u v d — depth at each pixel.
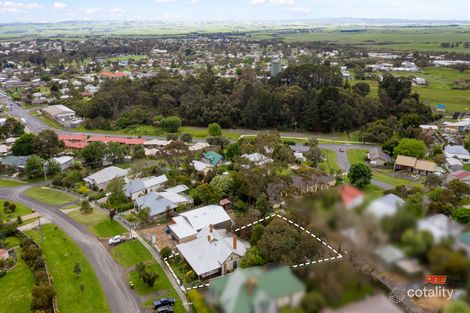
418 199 42.62
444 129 81.69
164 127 87.69
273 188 44.78
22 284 32.44
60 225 42.44
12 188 54.19
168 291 30.89
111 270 34.03
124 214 45.16
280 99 91.12
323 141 79.25
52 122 93.25
